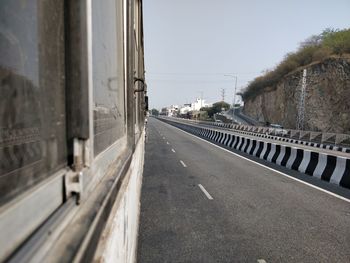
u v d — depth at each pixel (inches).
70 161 45.4
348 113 1622.8
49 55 40.6
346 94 1659.7
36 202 33.0
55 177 39.5
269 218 239.9
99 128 63.4
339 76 1743.4
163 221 227.1
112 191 58.6
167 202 279.7
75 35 45.2
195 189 335.6
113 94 90.1
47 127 38.7
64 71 45.7
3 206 27.5
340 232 212.1
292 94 2284.7
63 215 37.1
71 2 46.0
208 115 5477.4
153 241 189.6
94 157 55.7
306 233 209.0
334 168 404.8
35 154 34.9
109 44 83.0
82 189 43.9
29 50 35.1
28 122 34.0
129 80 147.8
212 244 186.9
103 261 48.4
